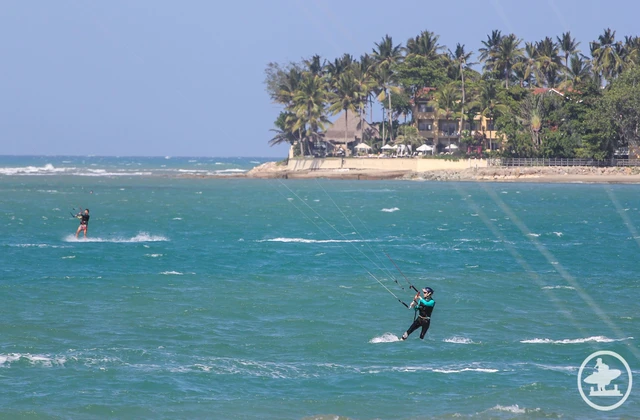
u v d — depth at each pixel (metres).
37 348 108.06
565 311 135.50
